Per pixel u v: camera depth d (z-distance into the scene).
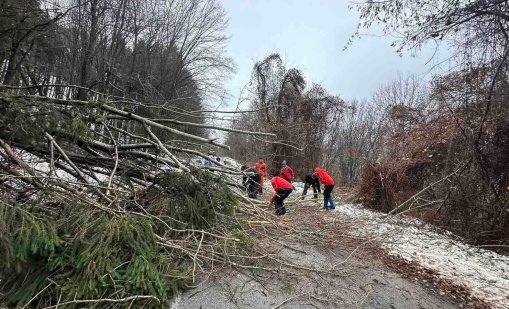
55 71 17.91
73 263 3.31
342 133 30.91
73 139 5.00
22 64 11.28
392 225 9.85
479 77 8.89
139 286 3.31
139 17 23.78
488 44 8.05
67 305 3.06
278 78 25.89
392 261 6.33
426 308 4.63
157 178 5.27
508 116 8.91
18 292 3.20
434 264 6.55
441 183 11.30
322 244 6.25
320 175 10.79
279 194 7.56
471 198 9.91
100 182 4.94
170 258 4.12
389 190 12.73
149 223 4.04
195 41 28.75
